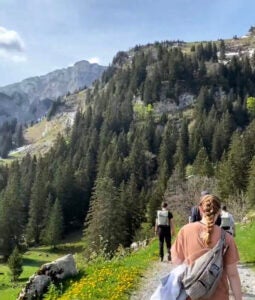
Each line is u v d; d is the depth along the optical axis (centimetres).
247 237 2481
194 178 6844
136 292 1274
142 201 11869
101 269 1636
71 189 14650
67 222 14250
